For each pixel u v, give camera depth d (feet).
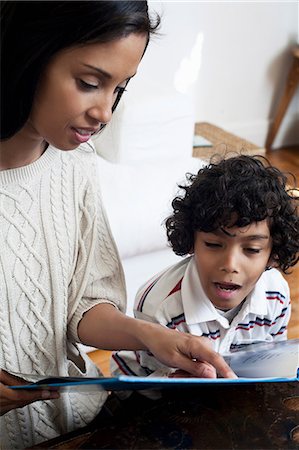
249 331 3.35
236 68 11.27
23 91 2.20
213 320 3.19
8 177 2.63
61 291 2.84
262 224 2.95
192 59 10.53
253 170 3.08
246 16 10.81
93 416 3.05
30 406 2.89
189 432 2.30
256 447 2.23
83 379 2.14
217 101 11.43
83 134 2.37
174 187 5.43
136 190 5.28
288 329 3.91
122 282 3.17
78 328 2.94
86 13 2.04
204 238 3.00
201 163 5.82
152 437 2.28
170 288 3.27
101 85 2.25
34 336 2.81
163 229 5.31
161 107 6.86
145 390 2.49
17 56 2.12
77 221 2.89
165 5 9.64
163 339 2.64
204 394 2.50
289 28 11.48
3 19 2.07
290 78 11.62
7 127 2.32
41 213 2.74
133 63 2.24
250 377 2.60
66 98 2.22
